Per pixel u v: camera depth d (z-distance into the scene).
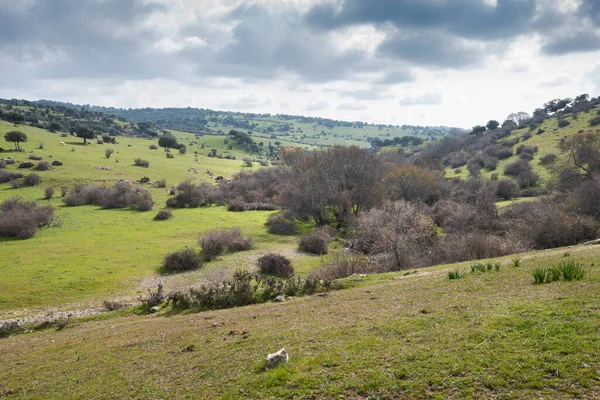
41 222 52.06
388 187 64.19
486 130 149.88
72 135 145.25
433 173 72.06
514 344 7.65
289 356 8.98
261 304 18.53
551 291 10.88
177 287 31.50
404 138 195.25
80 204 68.00
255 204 74.56
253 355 9.56
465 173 94.31
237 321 14.20
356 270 30.39
